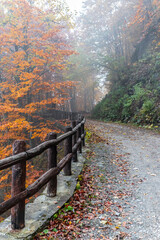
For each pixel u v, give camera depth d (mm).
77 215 3072
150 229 2672
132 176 4824
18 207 2461
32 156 2592
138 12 18438
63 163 3945
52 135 3334
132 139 9508
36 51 9977
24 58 11148
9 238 2314
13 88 9336
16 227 2479
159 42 18000
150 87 15586
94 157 6531
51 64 11641
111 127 14328
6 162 2129
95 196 3785
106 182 4512
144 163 5793
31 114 11672
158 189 3979
